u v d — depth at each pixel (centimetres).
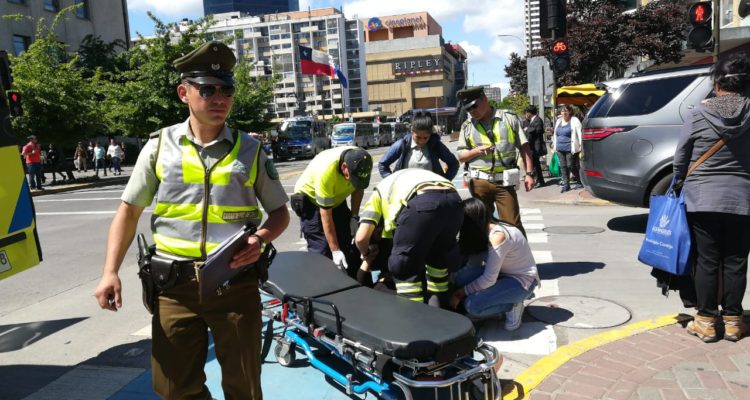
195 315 237
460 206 383
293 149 3634
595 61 1848
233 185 234
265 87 3666
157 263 232
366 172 421
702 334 373
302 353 403
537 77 1302
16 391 365
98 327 486
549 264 612
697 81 657
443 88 14125
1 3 3197
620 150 693
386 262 465
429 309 321
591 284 531
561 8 1002
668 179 669
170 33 2625
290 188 1611
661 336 388
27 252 380
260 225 250
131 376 383
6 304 570
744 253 362
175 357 240
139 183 236
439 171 514
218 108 228
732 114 338
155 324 241
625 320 433
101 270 704
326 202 441
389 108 14362
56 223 1152
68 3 3719
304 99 14538
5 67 435
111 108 2569
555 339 404
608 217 881
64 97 2098
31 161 1941
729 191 346
